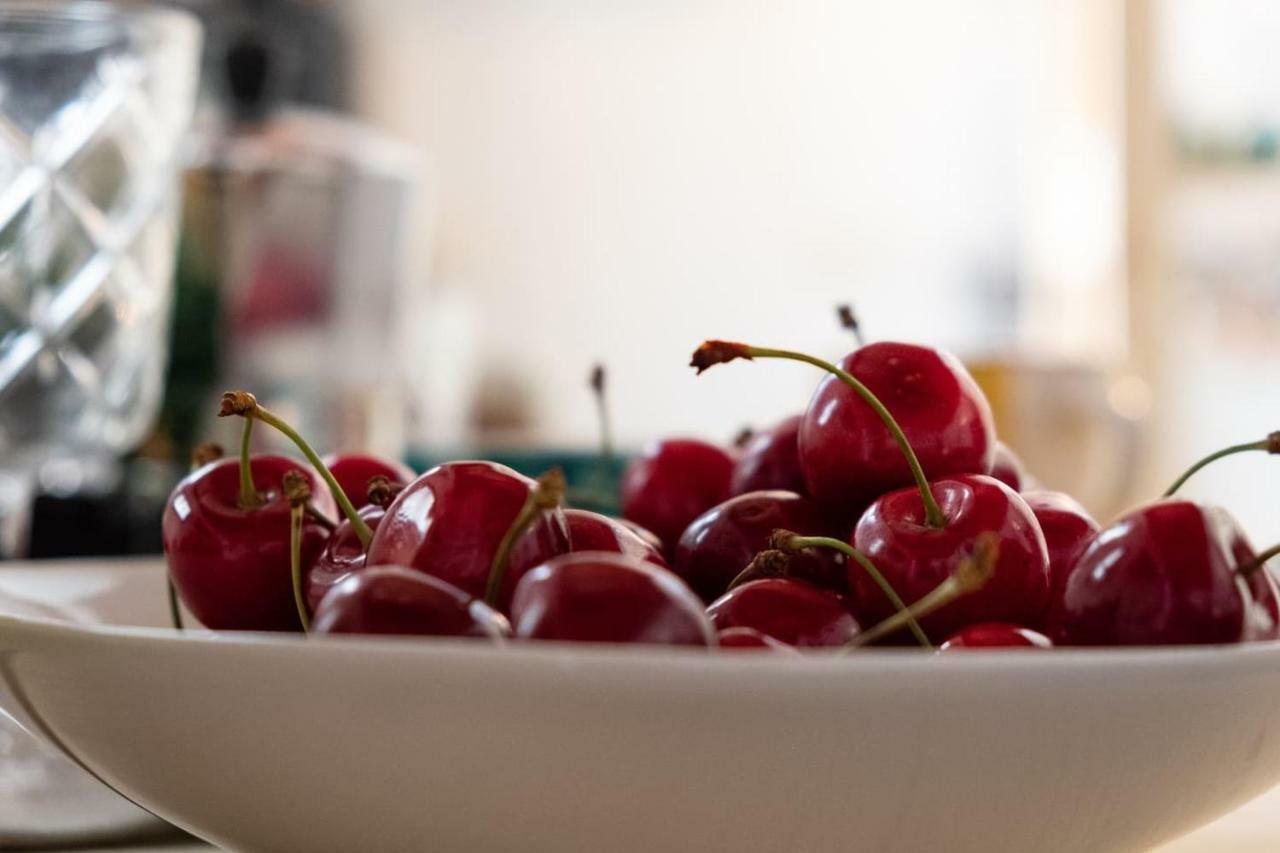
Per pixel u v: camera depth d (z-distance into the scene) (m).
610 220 1.95
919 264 1.89
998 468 0.37
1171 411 1.51
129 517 0.59
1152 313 1.53
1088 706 0.27
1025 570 0.32
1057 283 1.68
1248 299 1.50
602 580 0.28
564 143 1.93
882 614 0.33
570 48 1.92
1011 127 1.82
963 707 0.26
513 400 1.90
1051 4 1.73
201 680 0.27
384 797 0.27
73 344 0.54
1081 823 0.28
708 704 0.26
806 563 0.34
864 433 0.34
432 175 1.87
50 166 0.53
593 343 1.95
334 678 0.26
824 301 1.93
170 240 0.58
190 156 0.72
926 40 1.87
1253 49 1.51
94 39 0.53
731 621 0.32
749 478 0.38
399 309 0.84
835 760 0.26
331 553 0.33
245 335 0.73
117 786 0.30
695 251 1.95
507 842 0.27
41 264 0.53
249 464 0.34
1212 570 0.31
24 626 0.28
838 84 1.91
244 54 0.77
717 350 0.33
